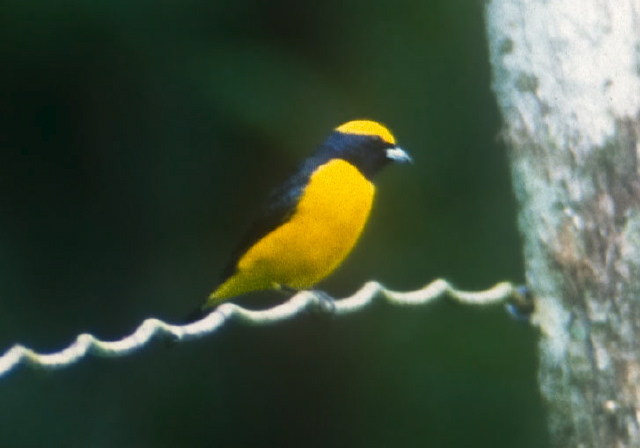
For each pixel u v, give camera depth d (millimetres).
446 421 13109
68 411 12938
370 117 13477
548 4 5547
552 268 5574
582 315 5480
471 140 13609
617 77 5395
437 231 13539
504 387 13039
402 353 13445
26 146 13305
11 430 12656
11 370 4672
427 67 13633
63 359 4820
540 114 5578
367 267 13469
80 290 13375
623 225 5359
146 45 13039
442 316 13398
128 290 13469
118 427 13055
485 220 13492
